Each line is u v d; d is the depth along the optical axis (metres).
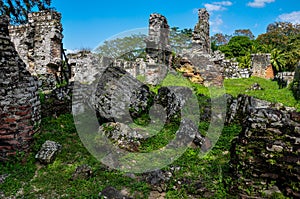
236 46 31.33
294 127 4.26
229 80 15.77
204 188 4.65
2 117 5.68
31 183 4.91
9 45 5.84
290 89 11.38
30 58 12.50
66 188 4.73
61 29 12.73
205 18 12.32
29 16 12.56
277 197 3.98
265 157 4.23
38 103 6.78
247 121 4.84
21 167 5.46
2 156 5.68
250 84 14.11
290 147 4.14
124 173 5.30
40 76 11.88
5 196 4.50
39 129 6.70
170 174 5.20
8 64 5.75
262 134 4.45
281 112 4.62
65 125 7.34
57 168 5.45
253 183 4.25
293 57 22.62
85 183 4.87
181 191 4.66
